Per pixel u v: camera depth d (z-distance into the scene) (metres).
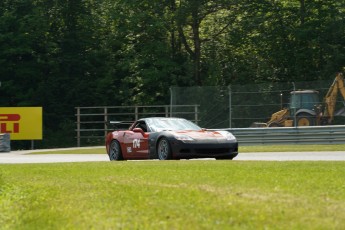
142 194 19.47
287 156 50.16
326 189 19.55
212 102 76.75
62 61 115.88
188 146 42.97
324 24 107.75
